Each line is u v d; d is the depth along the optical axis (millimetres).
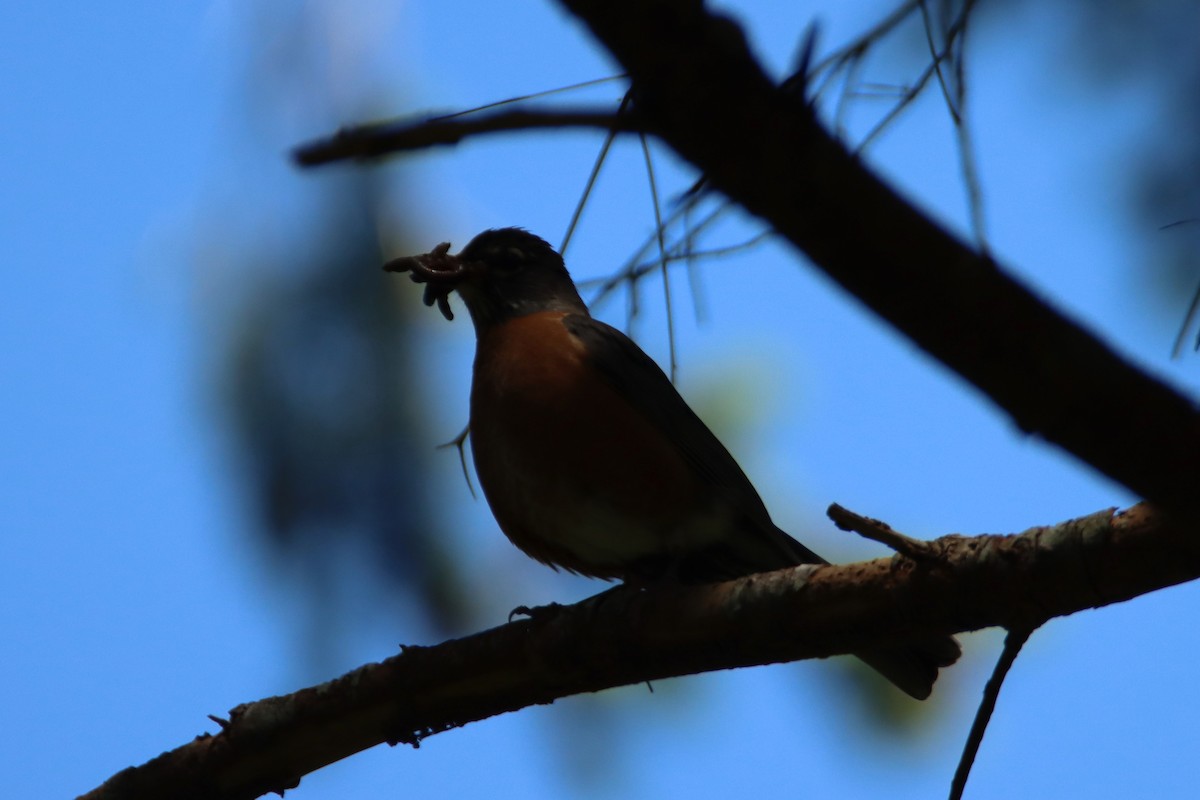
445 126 3281
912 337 2717
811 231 2674
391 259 6395
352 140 3352
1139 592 4426
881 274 2660
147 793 6605
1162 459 2676
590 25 2686
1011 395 2695
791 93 2656
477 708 6410
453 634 6465
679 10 2633
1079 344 2646
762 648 5645
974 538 4797
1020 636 4684
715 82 2648
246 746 6512
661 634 5895
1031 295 2664
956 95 3242
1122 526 4379
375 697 6363
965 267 2639
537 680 6266
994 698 4656
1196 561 4242
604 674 6152
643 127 2764
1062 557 4484
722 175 2719
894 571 5066
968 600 4773
